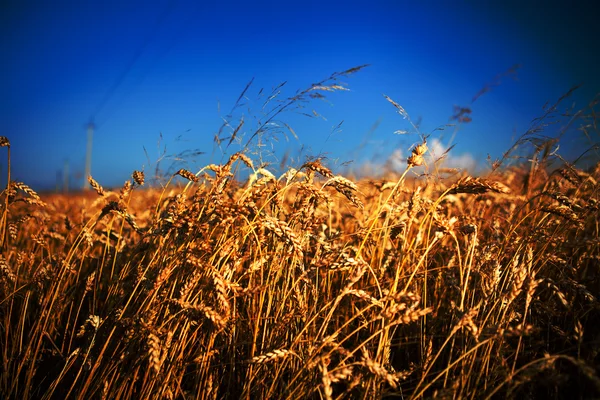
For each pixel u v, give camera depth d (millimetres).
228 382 2025
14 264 3174
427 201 2521
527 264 2111
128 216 2488
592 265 2777
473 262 2223
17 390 2158
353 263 1738
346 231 3404
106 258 3012
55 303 2518
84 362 2000
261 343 2104
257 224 1909
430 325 2260
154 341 1649
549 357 1470
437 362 2180
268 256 2080
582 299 2365
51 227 4047
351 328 2389
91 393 1915
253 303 2107
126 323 1887
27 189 2455
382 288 2301
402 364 2330
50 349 2281
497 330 1562
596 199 2668
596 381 1296
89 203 5027
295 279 2277
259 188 2205
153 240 2371
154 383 1943
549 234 2348
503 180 3762
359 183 3400
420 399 1973
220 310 1874
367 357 1626
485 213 3549
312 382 1802
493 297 1996
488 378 1822
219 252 1961
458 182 1880
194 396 1937
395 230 2432
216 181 2115
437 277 2486
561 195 2244
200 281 2043
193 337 2113
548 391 1959
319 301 2367
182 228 2006
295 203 2402
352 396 1928
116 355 2008
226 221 1909
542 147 2758
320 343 1724
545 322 2312
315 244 2504
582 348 2055
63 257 2955
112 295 2357
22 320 2264
